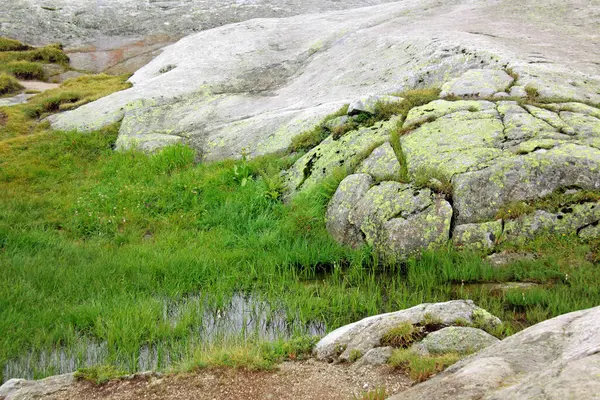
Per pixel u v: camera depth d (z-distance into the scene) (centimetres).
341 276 1230
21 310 1037
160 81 2841
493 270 1109
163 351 888
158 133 2341
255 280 1222
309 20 3634
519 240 1168
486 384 464
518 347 538
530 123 1400
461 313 799
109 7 5003
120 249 1423
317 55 2927
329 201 1484
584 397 341
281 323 997
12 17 4594
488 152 1330
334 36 3084
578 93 1614
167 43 4291
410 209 1277
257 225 1522
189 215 1658
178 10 4959
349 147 1636
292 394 683
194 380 737
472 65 1944
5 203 1720
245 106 2494
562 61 1914
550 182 1216
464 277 1111
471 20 2669
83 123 2473
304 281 1210
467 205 1245
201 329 977
